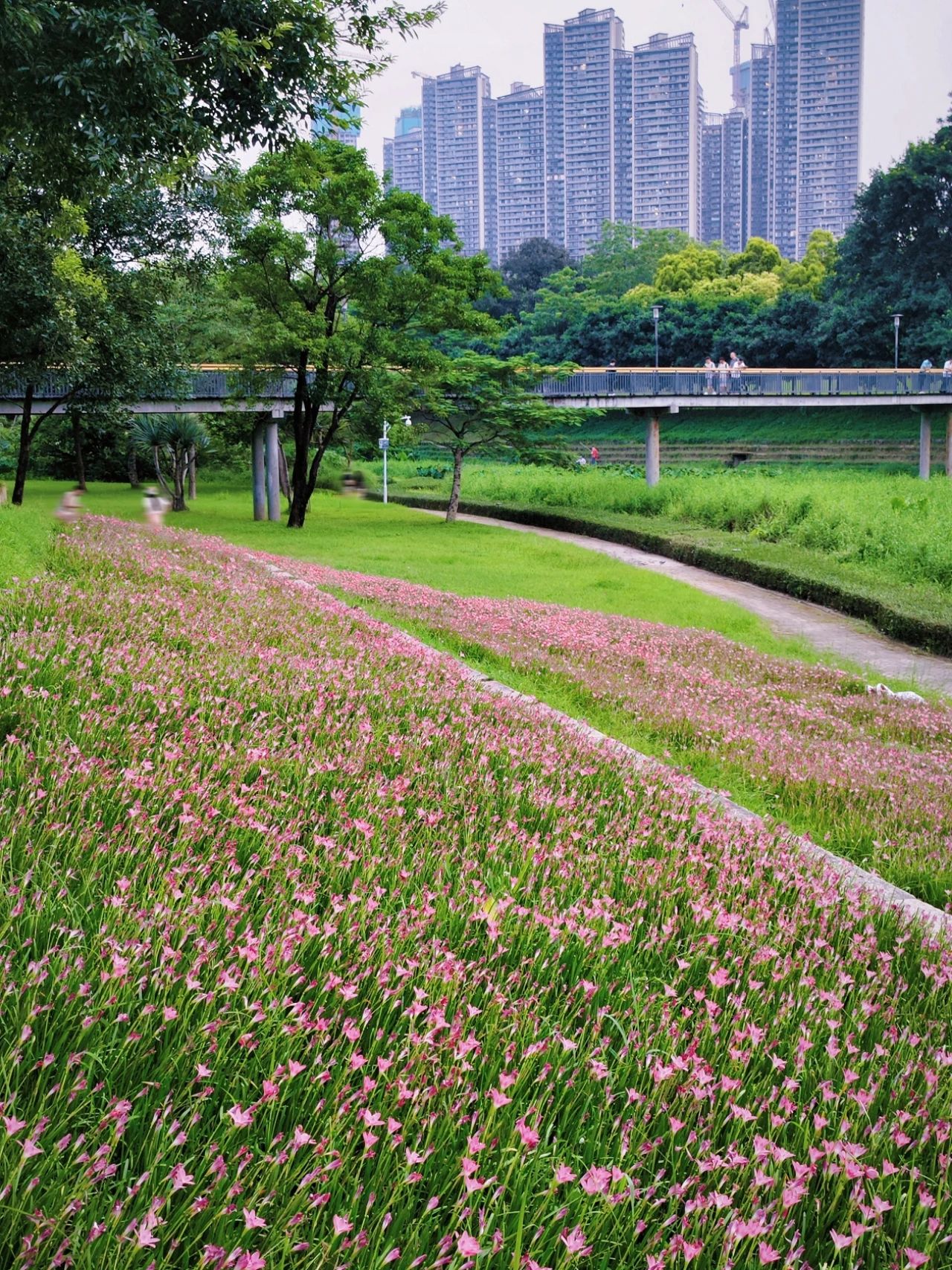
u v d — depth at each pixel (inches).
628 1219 93.5
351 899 136.3
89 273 917.2
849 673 594.2
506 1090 103.0
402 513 1605.6
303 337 1168.2
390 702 275.3
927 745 427.8
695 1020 131.6
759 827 236.8
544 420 1437.0
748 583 1001.5
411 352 1252.5
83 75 390.6
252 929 127.6
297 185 1139.3
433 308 1254.3
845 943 175.5
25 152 510.0
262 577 585.6
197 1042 98.9
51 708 198.8
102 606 328.8
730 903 178.7
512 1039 113.7
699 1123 106.3
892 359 3105.3
